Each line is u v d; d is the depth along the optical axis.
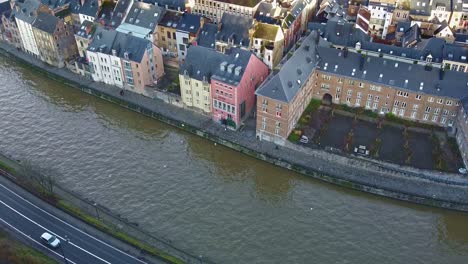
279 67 150.12
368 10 187.75
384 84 144.12
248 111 154.00
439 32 170.12
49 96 171.38
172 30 177.12
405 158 132.88
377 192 127.25
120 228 117.69
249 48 163.25
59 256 109.69
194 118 155.25
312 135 143.00
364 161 132.00
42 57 188.62
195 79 149.00
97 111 163.12
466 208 121.38
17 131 153.38
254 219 121.56
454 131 141.38
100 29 168.00
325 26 166.00
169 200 127.25
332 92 154.62
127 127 155.62
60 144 147.88
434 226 119.56
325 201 127.12
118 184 132.50
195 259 109.56
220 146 146.62
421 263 109.81
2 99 169.25
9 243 109.81
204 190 130.75
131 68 161.38
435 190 125.19
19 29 189.62
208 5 192.25
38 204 124.19
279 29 161.88
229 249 113.25
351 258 110.75
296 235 116.94
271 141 144.25
